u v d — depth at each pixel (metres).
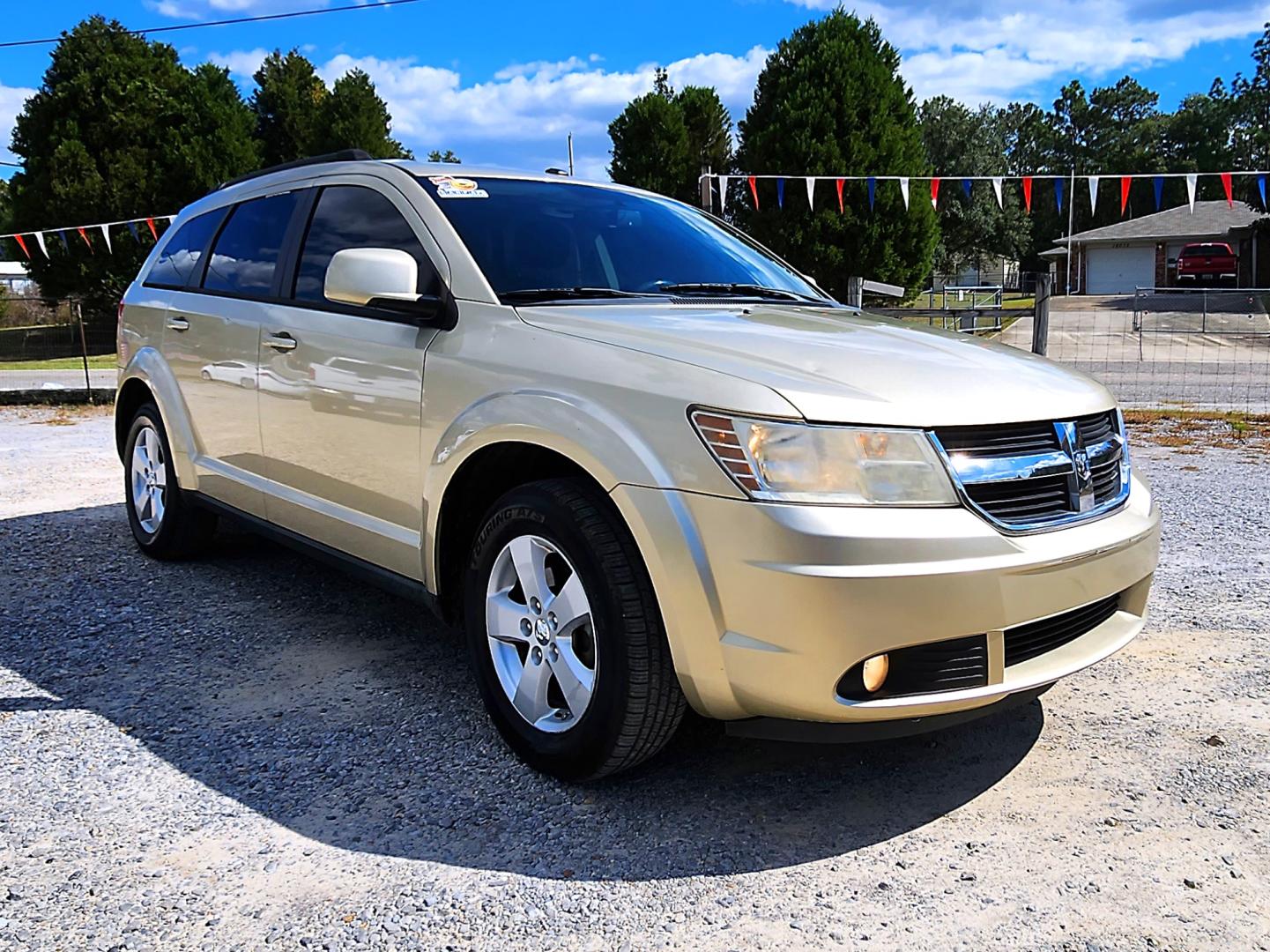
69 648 3.67
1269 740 2.95
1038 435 2.53
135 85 25.36
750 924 2.10
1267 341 22.36
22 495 6.43
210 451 4.26
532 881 2.25
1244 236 39.22
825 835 2.46
